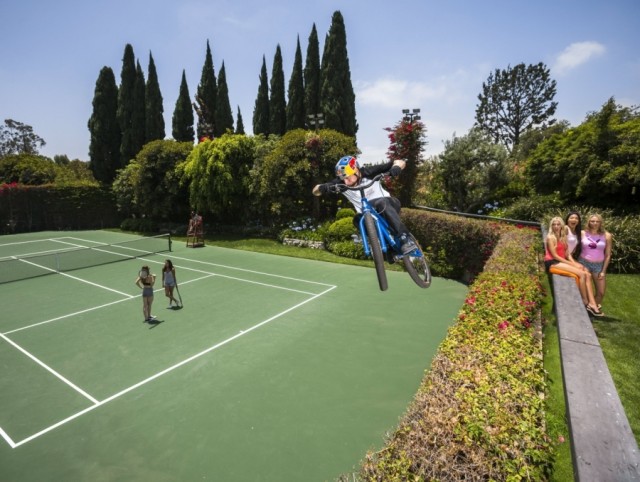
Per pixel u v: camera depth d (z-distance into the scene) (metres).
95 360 10.19
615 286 10.99
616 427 1.76
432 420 3.80
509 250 10.84
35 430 7.40
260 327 12.14
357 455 6.53
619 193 17.05
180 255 24.03
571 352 2.44
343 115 33.84
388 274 18.27
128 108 41.50
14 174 42.00
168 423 7.53
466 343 5.46
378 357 9.98
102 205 39.50
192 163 29.56
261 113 40.97
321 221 27.61
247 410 7.89
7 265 21.94
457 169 23.36
